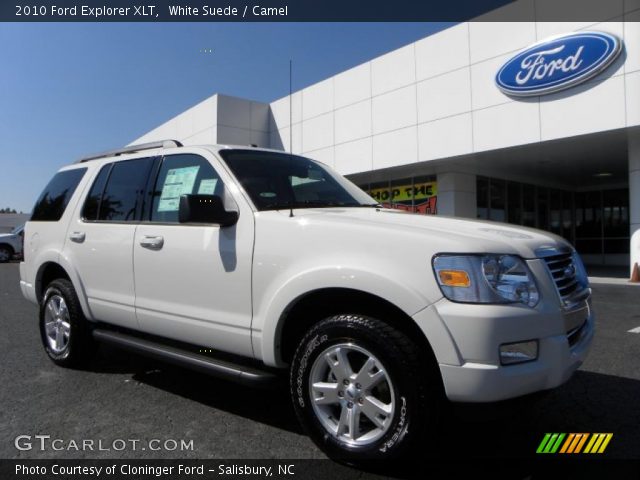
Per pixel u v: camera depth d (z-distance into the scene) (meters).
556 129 11.75
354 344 2.76
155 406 3.78
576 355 2.80
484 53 12.98
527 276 2.62
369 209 3.69
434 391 2.63
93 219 4.53
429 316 2.53
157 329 3.81
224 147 3.88
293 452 3.03
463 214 15.64
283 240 3.08
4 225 47.91
